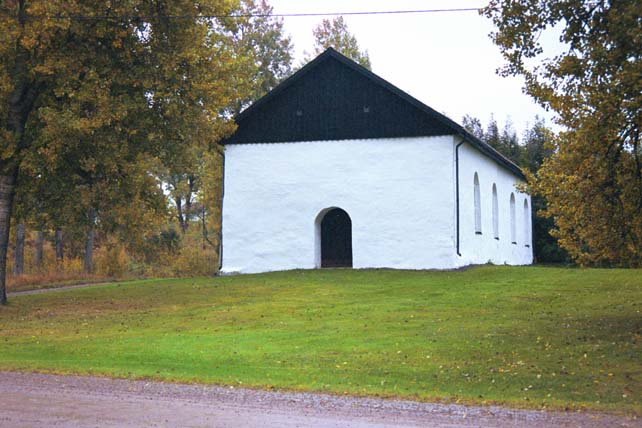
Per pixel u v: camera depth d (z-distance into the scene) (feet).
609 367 43.19
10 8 72.13
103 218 104.42
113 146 76.07
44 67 70.54
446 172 98.12
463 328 57.82
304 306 72.95
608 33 46.11
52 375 42.57
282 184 105.29
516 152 184.85
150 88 77.92
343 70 103.71
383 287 84.38
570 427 29.68
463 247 101.76
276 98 106.42
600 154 51.98
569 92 49.44
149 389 38.14
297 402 34.76
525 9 49.14
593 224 53.88
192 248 184.03
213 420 30.55
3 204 79.00
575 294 76.74
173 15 77.56
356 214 101.60
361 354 48.47
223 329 61.26
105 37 76.84
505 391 37.78
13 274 136.36
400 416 31.63
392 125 100.89
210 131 84.48
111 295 88.17
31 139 77.77
